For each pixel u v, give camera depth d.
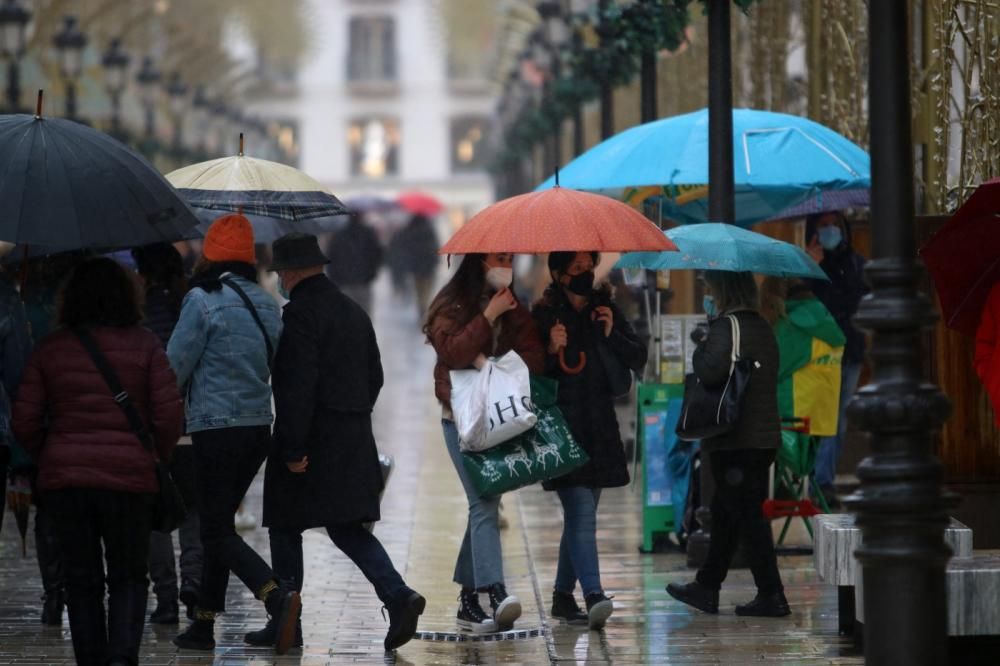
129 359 17.61
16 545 29.14
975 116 28.92
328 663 19.77
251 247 20.47
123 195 17.75
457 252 20.19
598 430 21.05
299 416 19.75
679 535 27.12
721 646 20.34
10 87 56.78
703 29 51.12
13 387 18.84
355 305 20.41
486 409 20.19
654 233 20.55
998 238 19.80
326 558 27.33
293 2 144.38
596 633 21.19
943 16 29.80
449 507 32.88
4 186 17.47
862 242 33.50
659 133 27.42
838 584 20.31
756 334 21.58
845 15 37.59
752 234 22.61
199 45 110.81
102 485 17.31
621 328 21.36
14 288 19.08
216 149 121.25
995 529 24.78
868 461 15.03
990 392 19.58
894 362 14.98
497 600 20.77
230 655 20.20
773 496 27.28
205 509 20.08
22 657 20.16
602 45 45.28
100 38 88.50
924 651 14.81
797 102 44.56
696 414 21.44
